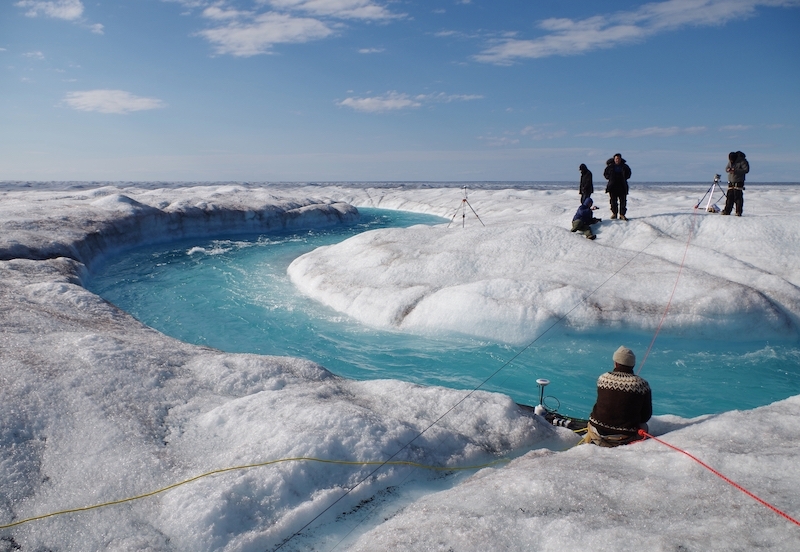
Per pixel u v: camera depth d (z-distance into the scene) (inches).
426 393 206.2
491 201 1274.6
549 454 165.0
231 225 993.5
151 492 136.9
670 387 280.2
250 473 140.0
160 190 1461.6
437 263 429.1
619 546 103.9
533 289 362.3
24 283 364.8
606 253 418.9
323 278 476.7
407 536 116.5
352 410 175.8
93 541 121.2
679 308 340.8
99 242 650.8
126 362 208.1
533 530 113.7
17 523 126.1
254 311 428.5
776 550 96.7
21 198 944.9
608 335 339.9
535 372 303.1
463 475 161.5
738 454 137.1
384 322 380.8
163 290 507.2
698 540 102.2
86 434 160.4
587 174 495.2
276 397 185.9
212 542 121.0
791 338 340.5
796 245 430.6
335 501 138.4
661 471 135.3
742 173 474.9
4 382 178.4
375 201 1854.1
